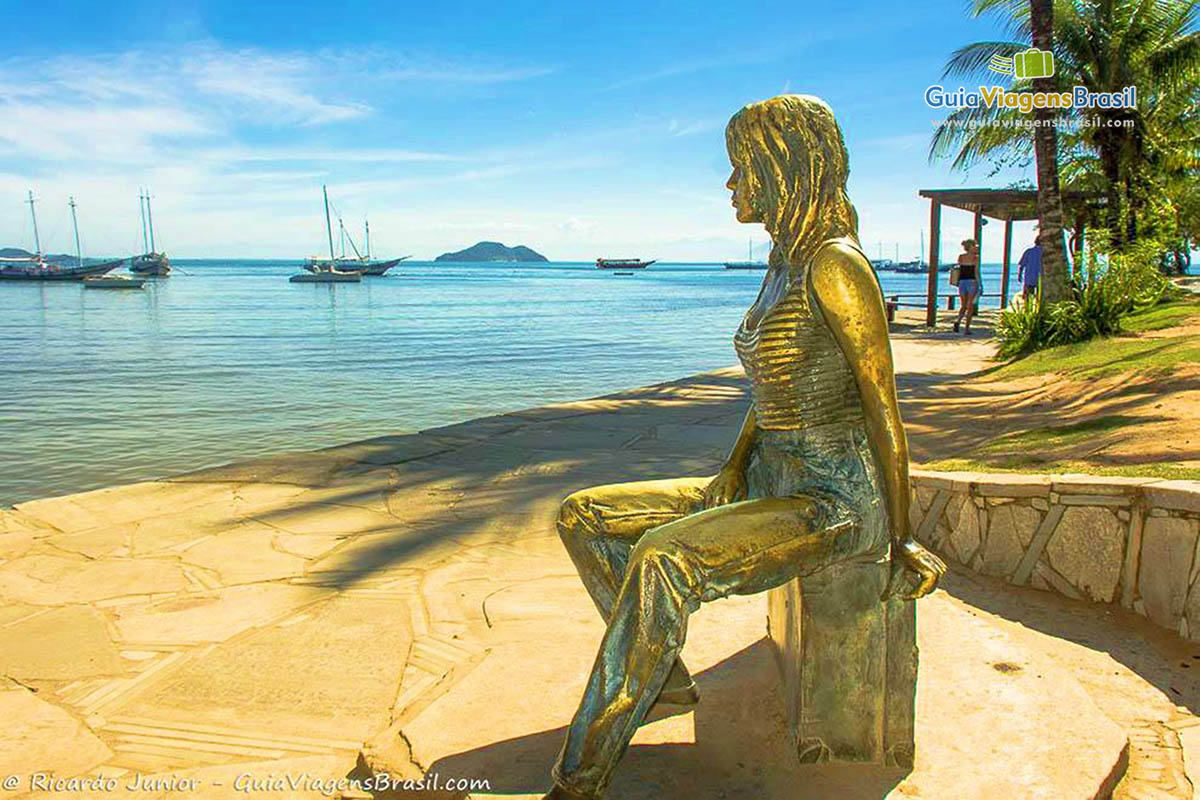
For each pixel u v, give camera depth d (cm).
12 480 863
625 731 203
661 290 8425
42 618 385
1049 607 388
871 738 236
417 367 1862
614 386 1542
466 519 537
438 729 270
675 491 259
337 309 4559
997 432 753
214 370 1795
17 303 5162
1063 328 1291
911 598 227
